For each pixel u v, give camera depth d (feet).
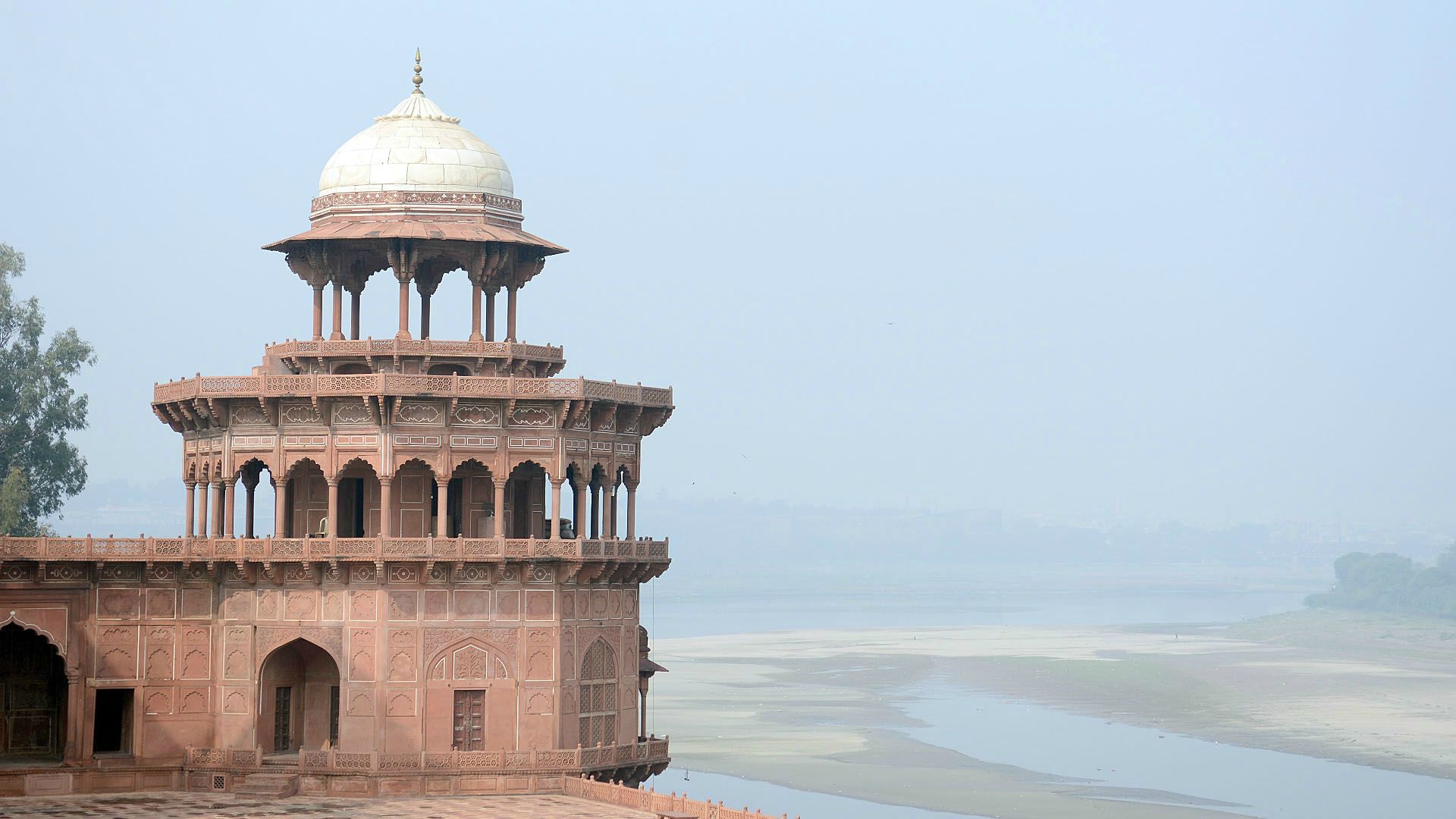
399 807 291.99
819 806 414.62
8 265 438.40
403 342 319.06
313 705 319.68
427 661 308.81
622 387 324.19
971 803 422.00
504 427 313.32
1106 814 412.77
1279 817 413.59
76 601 309.63
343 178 329.93
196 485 333.62
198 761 312.50
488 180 330.95
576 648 317.83
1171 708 608.60
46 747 318.65
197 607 315.78
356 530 323.16
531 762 307.78
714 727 547.90
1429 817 415.44
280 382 313.32
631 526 333.62
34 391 430.20
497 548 309.01
